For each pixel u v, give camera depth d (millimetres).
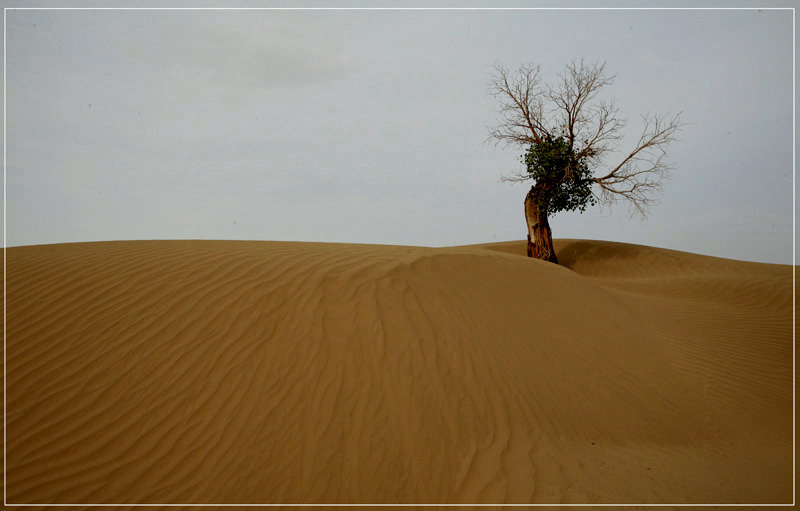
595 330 10141
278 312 7508
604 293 13039
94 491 5133
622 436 7172
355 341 7148
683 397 8852
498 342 8141
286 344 6969
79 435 5668
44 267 8594
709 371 10094
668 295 17875
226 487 5258
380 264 9281
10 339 6785
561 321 9898
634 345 10211
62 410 5906
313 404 6211
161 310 7383
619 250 27703
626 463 6258
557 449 6289
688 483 5832
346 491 5352
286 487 5316
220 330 7090
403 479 5547
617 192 24781
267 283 8148
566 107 24875
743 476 6324
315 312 7566
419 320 7836
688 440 7656
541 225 25469
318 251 10164
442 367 7074
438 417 6340
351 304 7832
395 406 6336
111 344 6762
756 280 17938
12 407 5902
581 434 6859
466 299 9047
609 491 5418
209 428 5844
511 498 5242
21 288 7863
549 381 7730
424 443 5977
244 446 5676
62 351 6633
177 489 5211
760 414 8898
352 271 8719
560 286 11641
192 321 7207
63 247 10055
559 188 25125
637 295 17031
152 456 5520
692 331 12492
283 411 6090
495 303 9414
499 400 6891
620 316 11633
